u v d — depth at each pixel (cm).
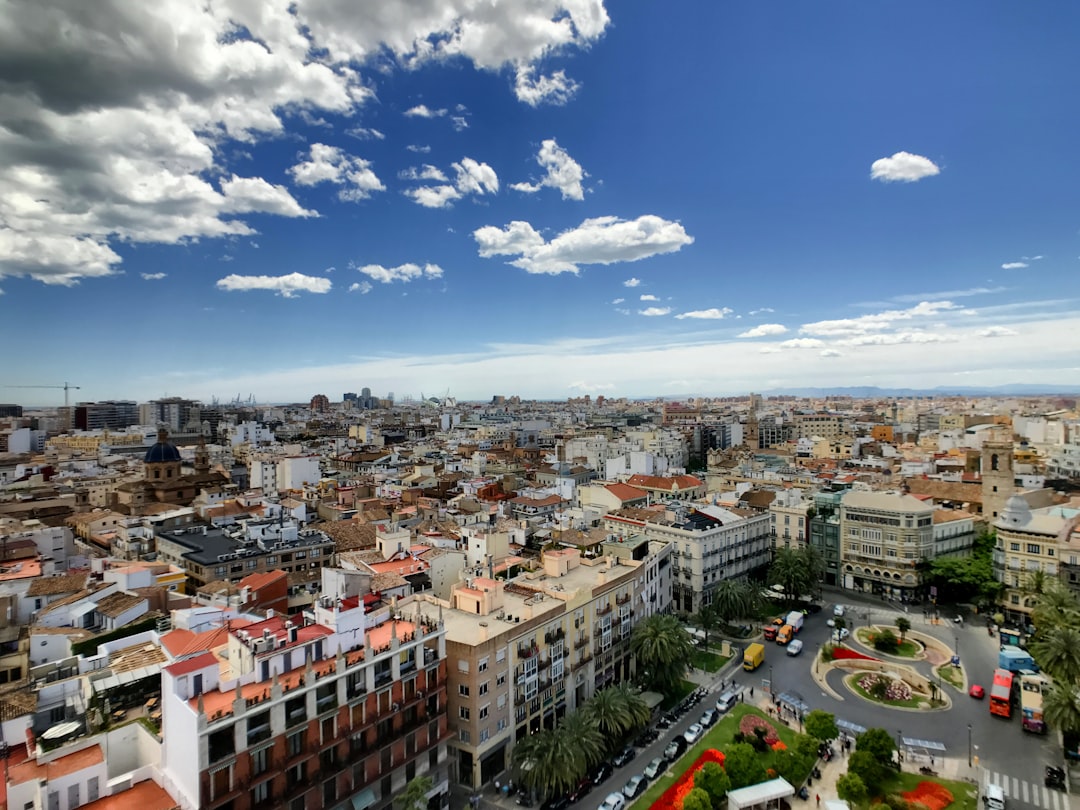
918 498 18000
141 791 6156
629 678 12006
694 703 10888
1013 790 8431
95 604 9481
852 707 10762
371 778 7369
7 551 12494
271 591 11469
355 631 7712
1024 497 18088
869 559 16788
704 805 7312
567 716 9056
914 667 12262
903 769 8894
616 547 13638
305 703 6769
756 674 12031
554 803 8231
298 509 18888
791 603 15812
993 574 15088
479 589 10406
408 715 7906
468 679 8644
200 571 12912
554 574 12194
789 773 8431
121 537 15562
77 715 6919
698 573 15388
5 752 6288
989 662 12469
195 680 6406
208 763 5872
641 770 9050
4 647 8756
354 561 12988
